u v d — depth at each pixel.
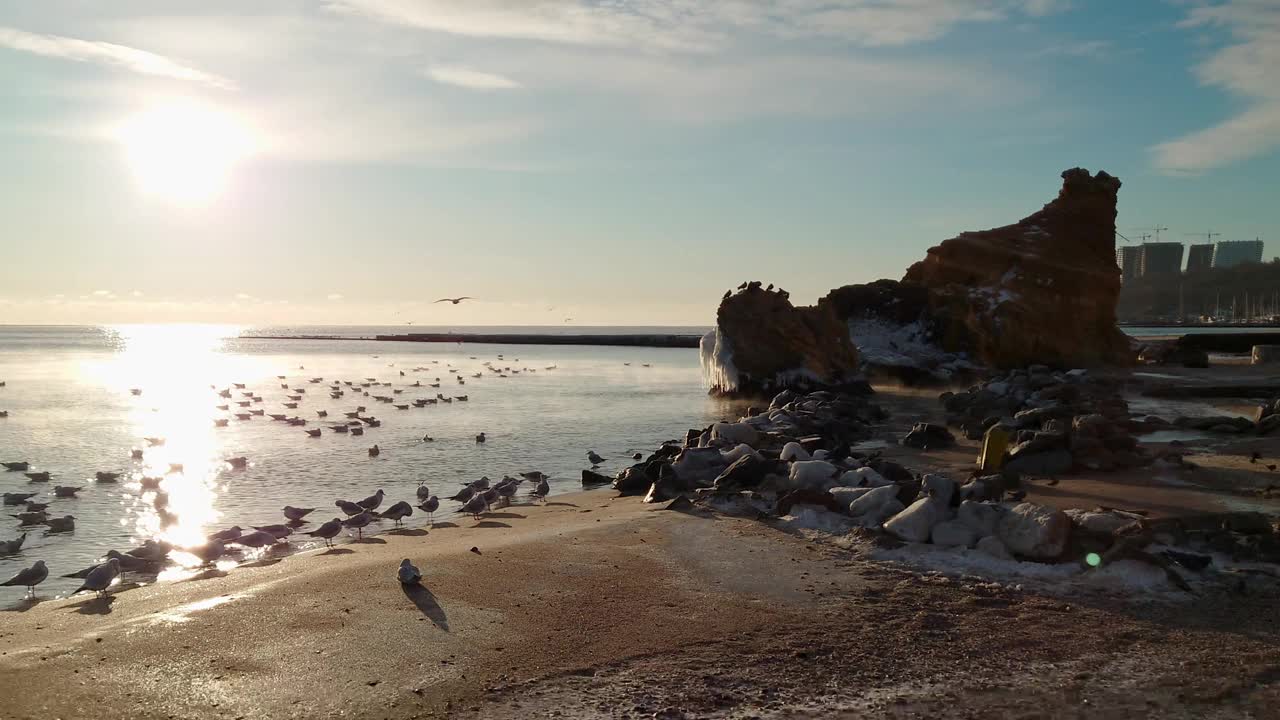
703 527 17.92
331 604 12.83
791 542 16.61
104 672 10.42
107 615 13.02
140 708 9.46
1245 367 66.69
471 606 12.77
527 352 151.25
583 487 26.69
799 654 11.02
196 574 16.11
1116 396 42.25
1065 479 22.81
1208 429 32.12
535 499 23.88
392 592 13.41
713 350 61.28
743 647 11.25
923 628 11.95
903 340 69.06
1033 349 66.75
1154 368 66.62
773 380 56.09
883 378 63.50
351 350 164.25
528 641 11.41
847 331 61.09
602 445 36.72
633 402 57.09
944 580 14.00
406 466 31.06
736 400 56.59
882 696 9.84
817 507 18.33
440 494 25.64
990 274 71.62
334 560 16.34
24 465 30.17
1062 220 73.88
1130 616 12.38
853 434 34.62
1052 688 10.03
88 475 29.06
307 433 40.84
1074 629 11.90
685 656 10.95
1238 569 14.24
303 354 145.75
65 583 16.34
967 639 11.55
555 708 9.49
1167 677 10.29
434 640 11.41
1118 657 10.92
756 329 56.78
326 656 10.87
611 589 13.61
